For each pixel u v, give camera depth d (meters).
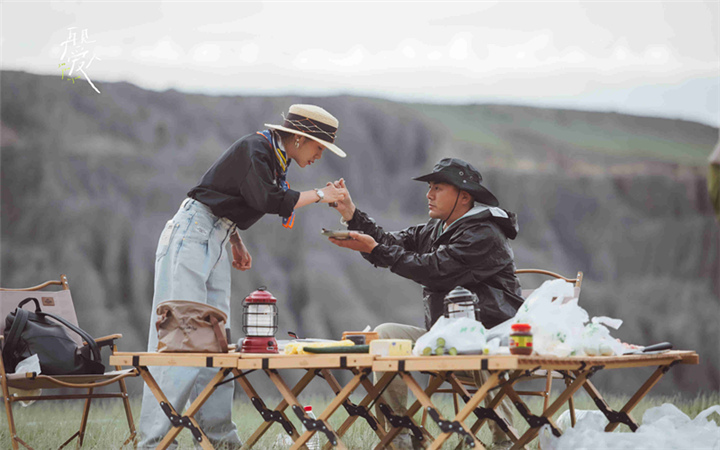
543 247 56.94
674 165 64.94
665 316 53.56
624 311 53.59
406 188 55.88
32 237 45.19
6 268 44.00
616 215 58.97
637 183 60.91
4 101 50.31
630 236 57.88
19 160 47.66
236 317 43.34
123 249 45.72
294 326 44.22
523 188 58.78
